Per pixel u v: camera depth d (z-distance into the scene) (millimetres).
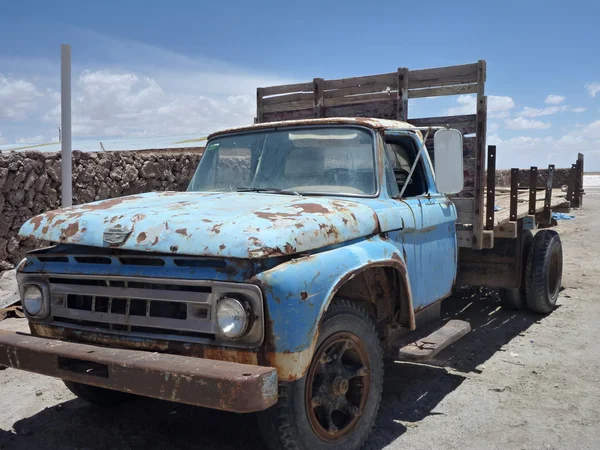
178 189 9672
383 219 3629
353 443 3307
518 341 5695
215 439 3621
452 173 3910
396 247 3760
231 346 2789
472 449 3500
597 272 9008
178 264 2926
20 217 7305
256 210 3125
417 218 4070
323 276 2928
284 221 2945
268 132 4336
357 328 3314
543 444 3566
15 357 3170
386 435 3672
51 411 4098
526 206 6668
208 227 2838
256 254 2648
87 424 3875
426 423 3855
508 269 6098
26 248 7375
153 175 9156
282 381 2826
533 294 6445
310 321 2828
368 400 3430
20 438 3672
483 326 6238
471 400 4250
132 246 2916
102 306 3197
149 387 2701
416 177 4477
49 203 7645
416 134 4512
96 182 8188
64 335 3305
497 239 6109
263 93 6477
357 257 3205
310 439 3020
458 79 5188
